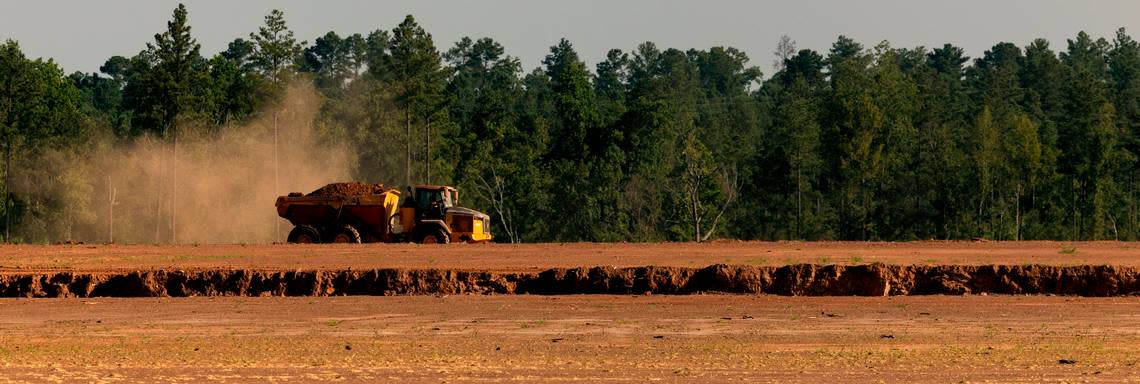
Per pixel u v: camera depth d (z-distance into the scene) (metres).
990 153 123.38
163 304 51.53
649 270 54.00
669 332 44.25
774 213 134.62
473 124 143.75
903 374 35.56
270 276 54.34
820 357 38.66
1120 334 43.47
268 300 52.38
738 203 133.00
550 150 142.12
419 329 45.16
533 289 54.16
